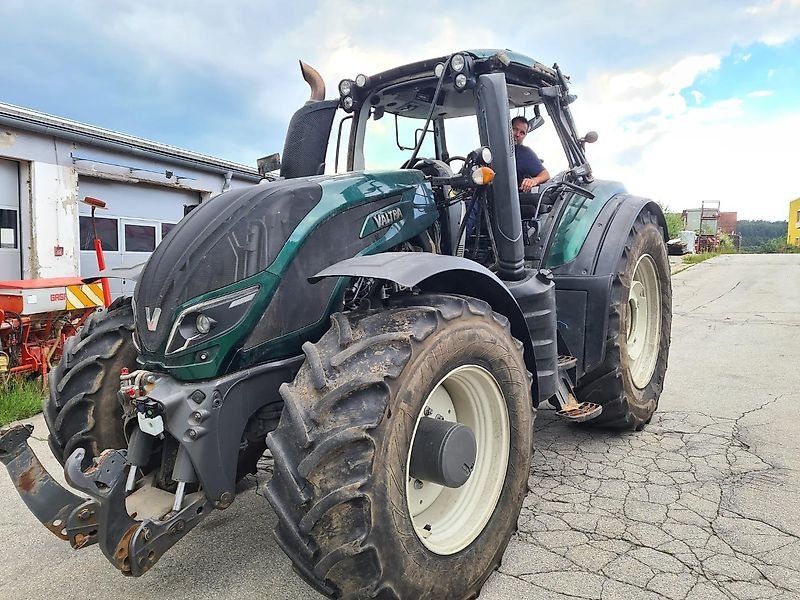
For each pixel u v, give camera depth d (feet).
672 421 14.67
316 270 8.27
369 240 8.95
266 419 8.02
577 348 12.16
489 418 8.59
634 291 14.65
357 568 6.42
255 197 8.11
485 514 8.22
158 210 33.94
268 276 7.79
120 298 10.02
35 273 27.61
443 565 7.27
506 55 10.84
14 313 18.22
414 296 8.04
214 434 7.22
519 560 8.66
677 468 11.75
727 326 29.30
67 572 8.70
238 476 9.66
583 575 8.21
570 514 9.96
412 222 9.75
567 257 12.50
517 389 8.68
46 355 18.80
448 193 11.00
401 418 6.77
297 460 6.40
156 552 6.82
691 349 23.65
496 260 10.57
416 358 7.06
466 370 8.00
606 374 12.64
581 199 13.44
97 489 6.39
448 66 10.55
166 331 7.43
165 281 7.61
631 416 13.23
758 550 8.68
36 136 27.32
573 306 12.22
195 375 7.38
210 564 8.80
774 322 30.27
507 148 10.30
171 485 7.65
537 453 12.76
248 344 7.68
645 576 8.13
